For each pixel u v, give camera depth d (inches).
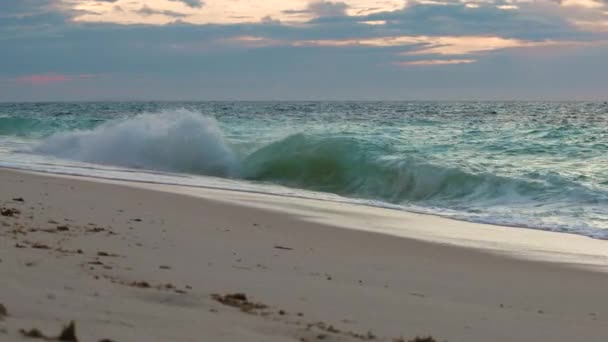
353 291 298.4
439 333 240.5
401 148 932.0
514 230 530.3
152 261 317.7
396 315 261.4
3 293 197.9
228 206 580.7
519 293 333.1
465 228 534.6
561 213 604.7
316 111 2866.6
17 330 154.9
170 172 893.8
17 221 388.8
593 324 276.4
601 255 439.2
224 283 286.8
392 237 479.5
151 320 194.5
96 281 241.8
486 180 732.7
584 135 1274.6
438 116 2300.7
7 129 1544.0
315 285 303.4
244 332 198.7
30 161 911.0
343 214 581.3
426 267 384.8
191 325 196.4
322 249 416.2
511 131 1405.0
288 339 199.3
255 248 396.8
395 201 729.0
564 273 386.6
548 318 282.2
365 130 1485.0
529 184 712.4
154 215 492.1
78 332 164.6
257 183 839.7
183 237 407.5
